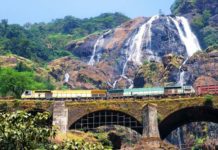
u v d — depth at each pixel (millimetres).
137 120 108000
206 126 171625
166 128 122125
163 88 123375
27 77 161875
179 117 116625
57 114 105875
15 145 33062
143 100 109562
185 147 171500
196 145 165000
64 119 105500
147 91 123875
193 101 107812
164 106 108375
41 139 34469
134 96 113812
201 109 109938
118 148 122812
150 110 105500
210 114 113812
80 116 110062
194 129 173125
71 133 101188
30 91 124938
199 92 118375
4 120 33375
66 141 36062
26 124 34062
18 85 151125
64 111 106312
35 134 34188
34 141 34094
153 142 97125
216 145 145750
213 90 122312
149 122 104188
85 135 101562
